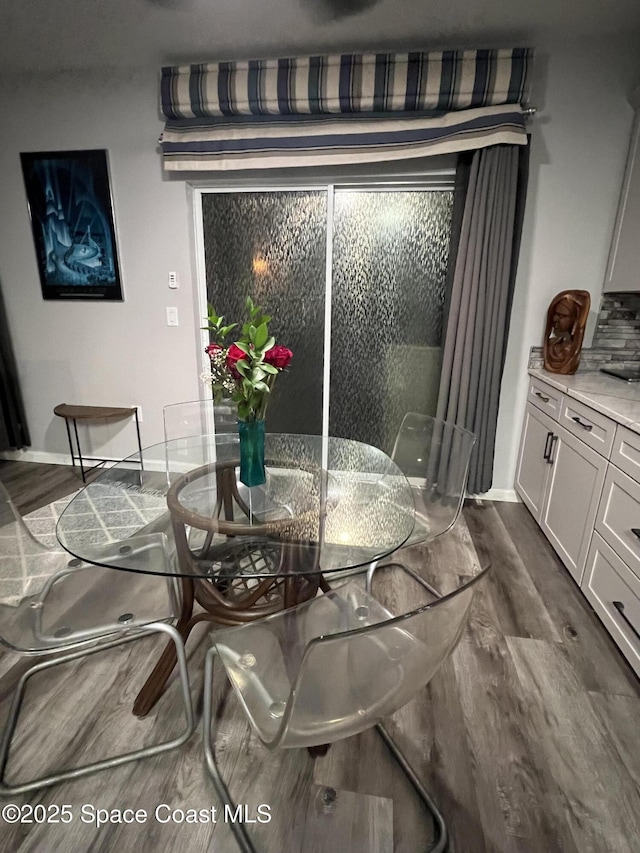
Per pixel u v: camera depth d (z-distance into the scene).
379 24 2.06
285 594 1.35
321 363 2.89
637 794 1.15
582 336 2.34
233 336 2.93
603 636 1.69
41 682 1.45
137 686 1.45
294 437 2.19
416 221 2.61
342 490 1.59
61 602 1.30
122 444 3.21
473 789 1.15
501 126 2.13
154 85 2.51
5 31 2.16
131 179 2.68
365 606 1.25
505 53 2.09
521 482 2.66
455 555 2.22
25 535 1.39
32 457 3.38
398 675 0.88
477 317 2.39
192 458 1.95
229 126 2.41
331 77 2.23
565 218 2.37
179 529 1.35
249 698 0.95
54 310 3.01
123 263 2.84
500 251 2.29
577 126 2.25
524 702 1.40
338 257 2.72
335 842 1.04
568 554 1.99
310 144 2.36
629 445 1.52
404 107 2.24
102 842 1.03
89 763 1.19
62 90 2.59
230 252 2.80
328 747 1.26
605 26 2.06
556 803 1.12
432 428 2.01
